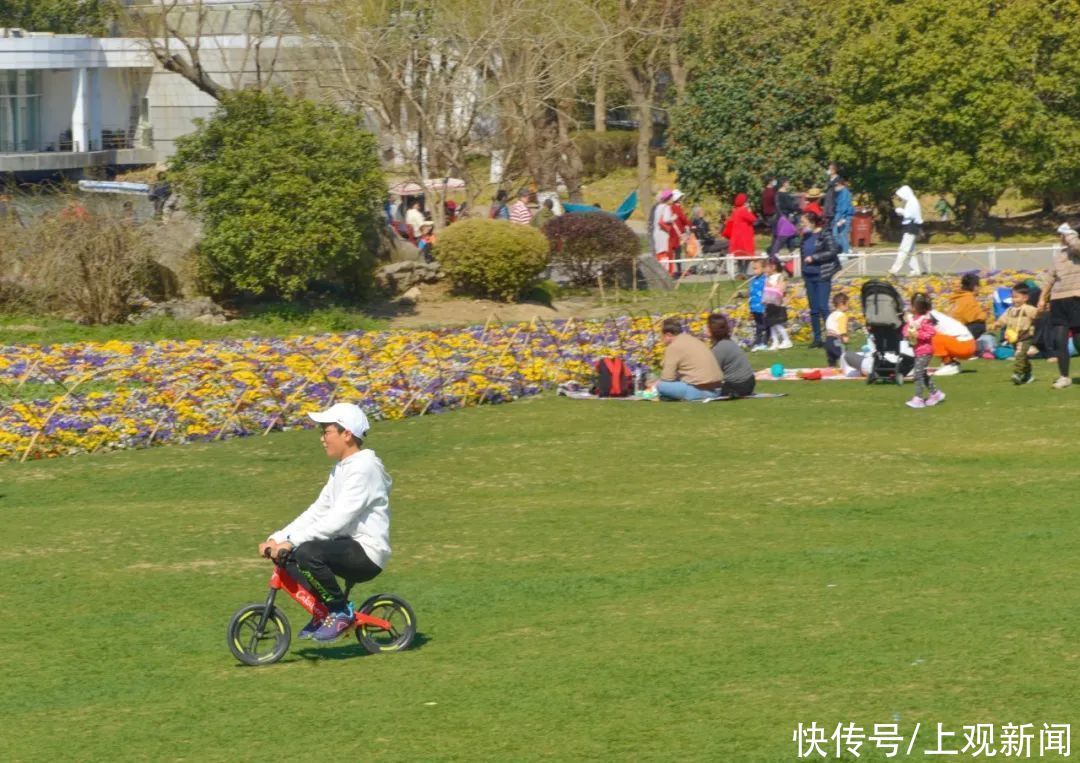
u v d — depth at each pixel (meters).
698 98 47.34
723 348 21.20
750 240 38.38
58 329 29.30
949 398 20.28
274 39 58.88
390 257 35.44
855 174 47.41
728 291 34.59
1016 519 12.77
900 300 22.05
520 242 33.88
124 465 17.28
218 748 7.76
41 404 19.47
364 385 20.78
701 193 47.91
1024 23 45.34
